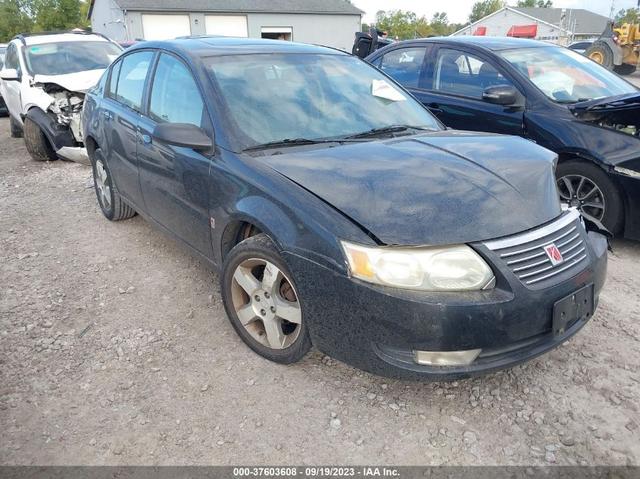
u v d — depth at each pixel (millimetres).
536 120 4746
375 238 2371
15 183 6832
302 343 2766
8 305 3699
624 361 2992
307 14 36875
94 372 2975
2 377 2936
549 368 2949
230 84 3371
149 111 3963
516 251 2434
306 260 2537
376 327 2387
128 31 32125
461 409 2664
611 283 3910
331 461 2373
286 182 2715
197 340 3254
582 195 4562
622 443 2434
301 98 3500
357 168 2809
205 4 33875
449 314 2295
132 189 4305
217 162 3078
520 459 2367
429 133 3568
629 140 4273
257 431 2539
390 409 2668
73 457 2404
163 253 4504
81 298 3787
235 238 3164
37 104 7258
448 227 2400
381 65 6426
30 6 53031
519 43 5645
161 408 2691
